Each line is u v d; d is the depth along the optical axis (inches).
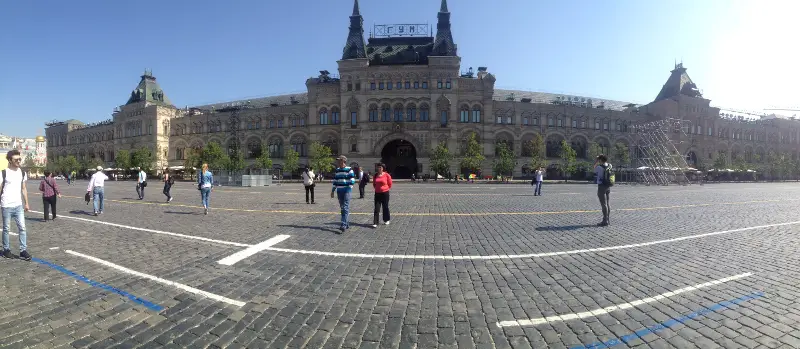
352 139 2664.9
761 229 450.9
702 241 376.2
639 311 197.3
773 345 161.2
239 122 3036.4
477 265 283.4
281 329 175.0
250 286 233.1
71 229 439.8
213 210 642.8
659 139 2736.2
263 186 1737.2
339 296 217.5
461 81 2672.2
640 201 848.3
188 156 3014.3
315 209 660.1
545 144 2822.3
